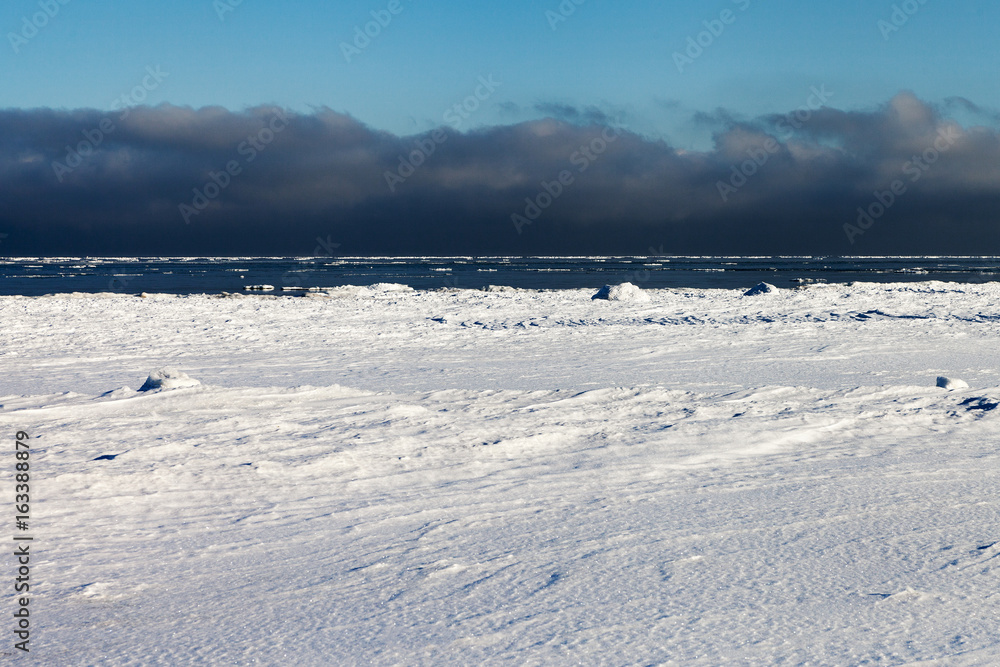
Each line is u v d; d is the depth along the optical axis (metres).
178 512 5.52
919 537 5.00
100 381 12.65
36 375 13.38
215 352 16.56
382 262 177.75
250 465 6.57
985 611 3.83
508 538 5.02
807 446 7.73
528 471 6.71
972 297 32.50
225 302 31.08
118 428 7.91
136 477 6.18
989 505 5.72
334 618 3.80
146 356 15.89
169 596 4.09
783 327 20.69
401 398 9.85
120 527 5.19
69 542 4.90
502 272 89.00
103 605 3.97
